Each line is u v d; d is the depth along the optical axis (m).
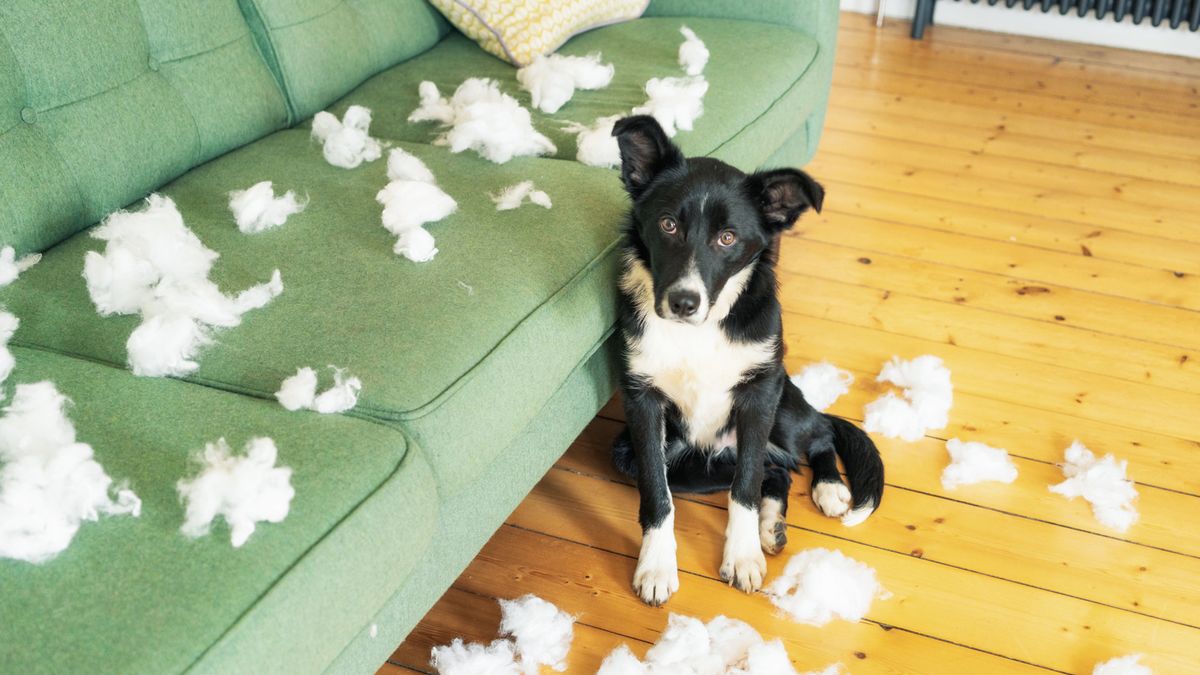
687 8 2.86
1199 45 4.15
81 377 1.40
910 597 1.78
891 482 2.04
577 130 2.15
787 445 1.95
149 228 1.65
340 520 1.18
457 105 2.24
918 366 2.33
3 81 1.68
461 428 1.39
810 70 2.63
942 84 3.99
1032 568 1.83
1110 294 2.64
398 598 1.41
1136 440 2.13
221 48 2.09
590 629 1.73
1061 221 2.99
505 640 1.70
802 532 1.93
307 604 1.12
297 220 1.80
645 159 1.72
